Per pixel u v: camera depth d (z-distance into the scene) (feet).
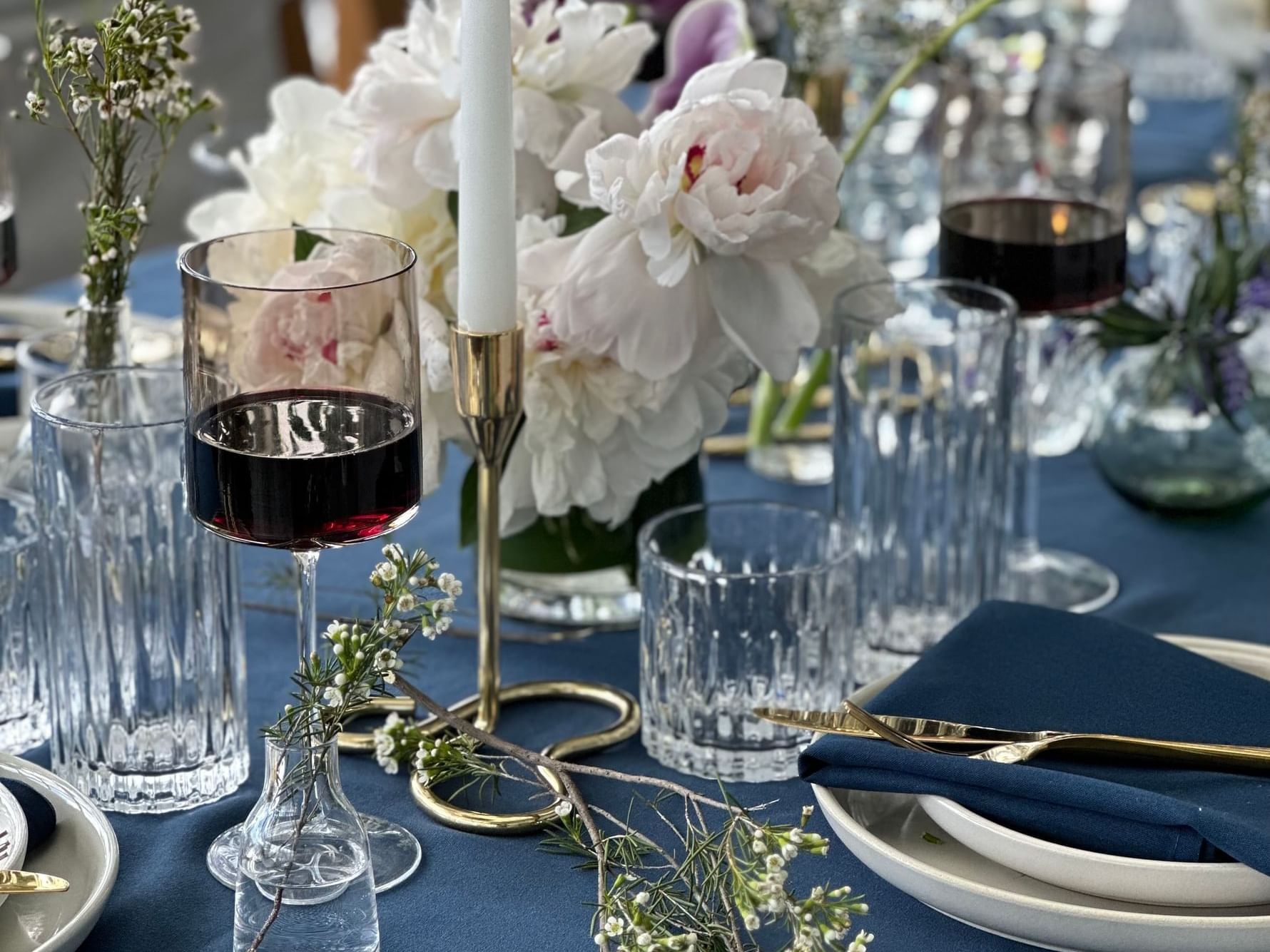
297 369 2.46
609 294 2.99
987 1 3.89
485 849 2.73
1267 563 3.96
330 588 3.80
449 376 3.12
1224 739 2.63
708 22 3.57
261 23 15.52
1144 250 5.84
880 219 6.00
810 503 4.26
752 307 3.09
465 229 2.80
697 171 2.98
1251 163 4.35
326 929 2.35
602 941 2.18
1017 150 3.72
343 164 3.40
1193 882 2.29
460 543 3.43
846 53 5.61
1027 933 2.31
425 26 3.19
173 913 2.54
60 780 2.69
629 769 3.00
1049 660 2.85
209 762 2.89
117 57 2.90
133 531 2.80
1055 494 4.43
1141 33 8.36
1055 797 2.39
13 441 4.15
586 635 3.58
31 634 3.08
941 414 3.45
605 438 3.20
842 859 2.68
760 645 2.88
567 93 3.25
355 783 2.95
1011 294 3.75
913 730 2.62
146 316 4.80
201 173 6.05
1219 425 4.06
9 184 3.74
